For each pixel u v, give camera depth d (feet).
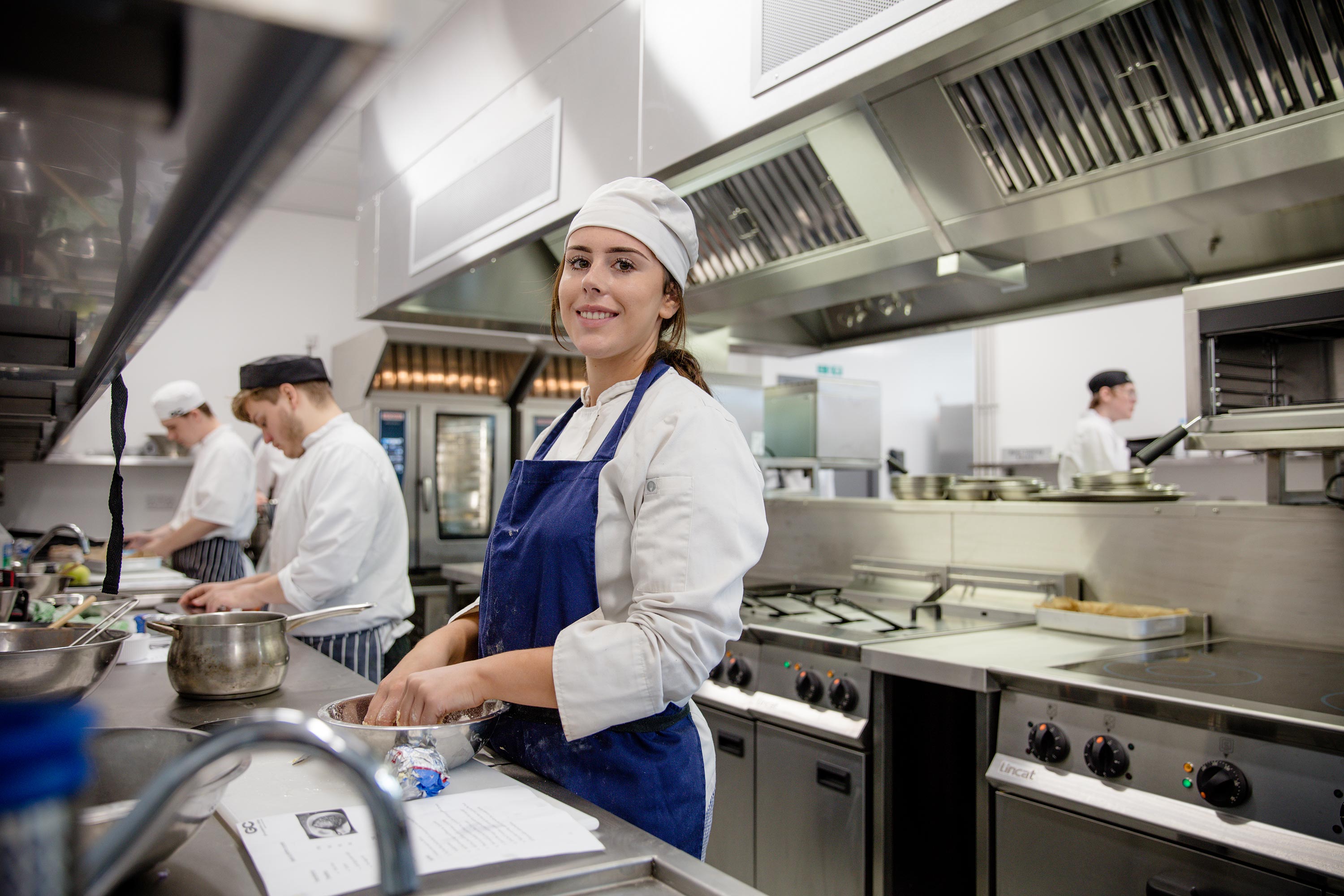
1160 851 4.44
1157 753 4.57
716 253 9.48
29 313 2.97
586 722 3.14
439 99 9.24
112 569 4.13
